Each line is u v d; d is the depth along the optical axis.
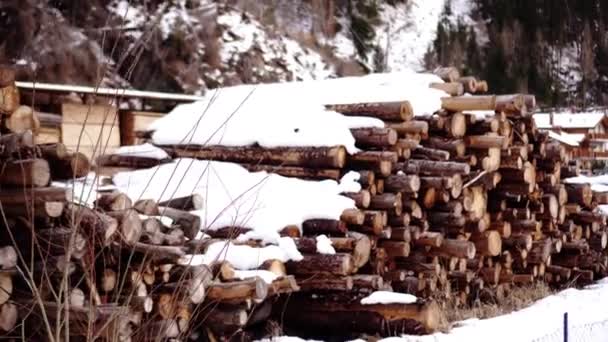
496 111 9.57
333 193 7.93
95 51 19.05
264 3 32.44
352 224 7.71
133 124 14.76
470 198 9.20
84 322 4.80
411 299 7.26
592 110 46.12
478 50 49.59
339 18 40.81
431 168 8.50
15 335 5.02
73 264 4.89
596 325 8.20
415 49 46.34
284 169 8.56
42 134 13.16
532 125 10.07
